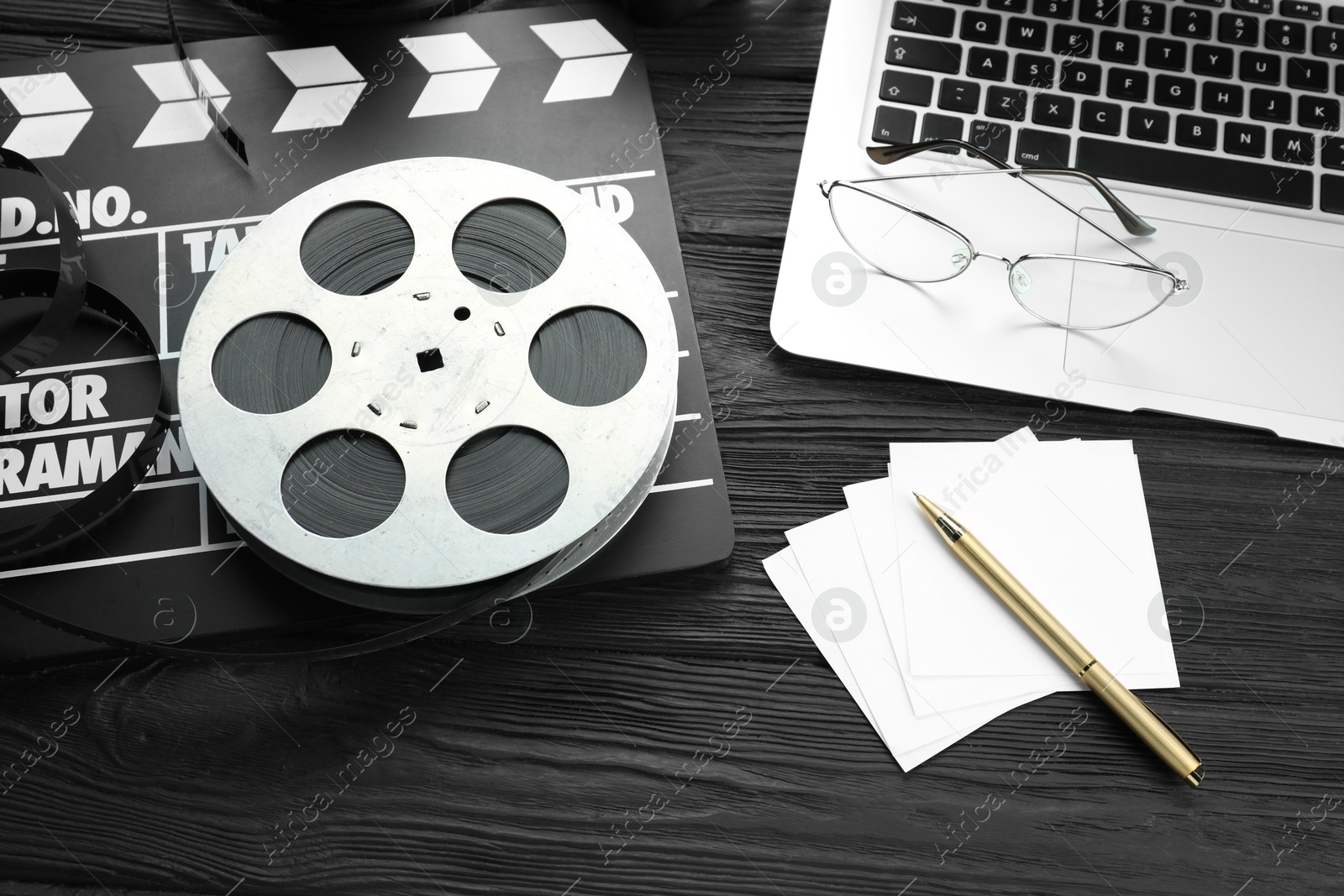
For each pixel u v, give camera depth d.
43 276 0.66
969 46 0.71
